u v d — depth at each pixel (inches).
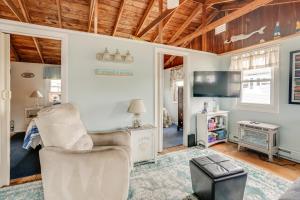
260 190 81.6
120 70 116.6
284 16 123.0
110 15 160.7
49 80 239.3
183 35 196.5
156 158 113.0
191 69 150.9
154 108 129.0
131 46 120.3
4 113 88.3
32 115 224.4
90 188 56.9
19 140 177.3
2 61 87.0
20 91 224.1
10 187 86.2
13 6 122.9
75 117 77.4
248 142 129.0
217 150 137.0
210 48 182.7
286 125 119.2
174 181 90.6
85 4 146.9
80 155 56.6
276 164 110.7
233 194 66.7
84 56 106.0
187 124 149.1
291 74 115.3
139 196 77.9
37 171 103.2
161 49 132.3
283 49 120.6
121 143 88.6
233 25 158.9
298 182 48.7
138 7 156.9
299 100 111.7
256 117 138.7
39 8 143.6
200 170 71.0
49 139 60.9
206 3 144.3
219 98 169.8
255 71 140.2
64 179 56.4
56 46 203.9
